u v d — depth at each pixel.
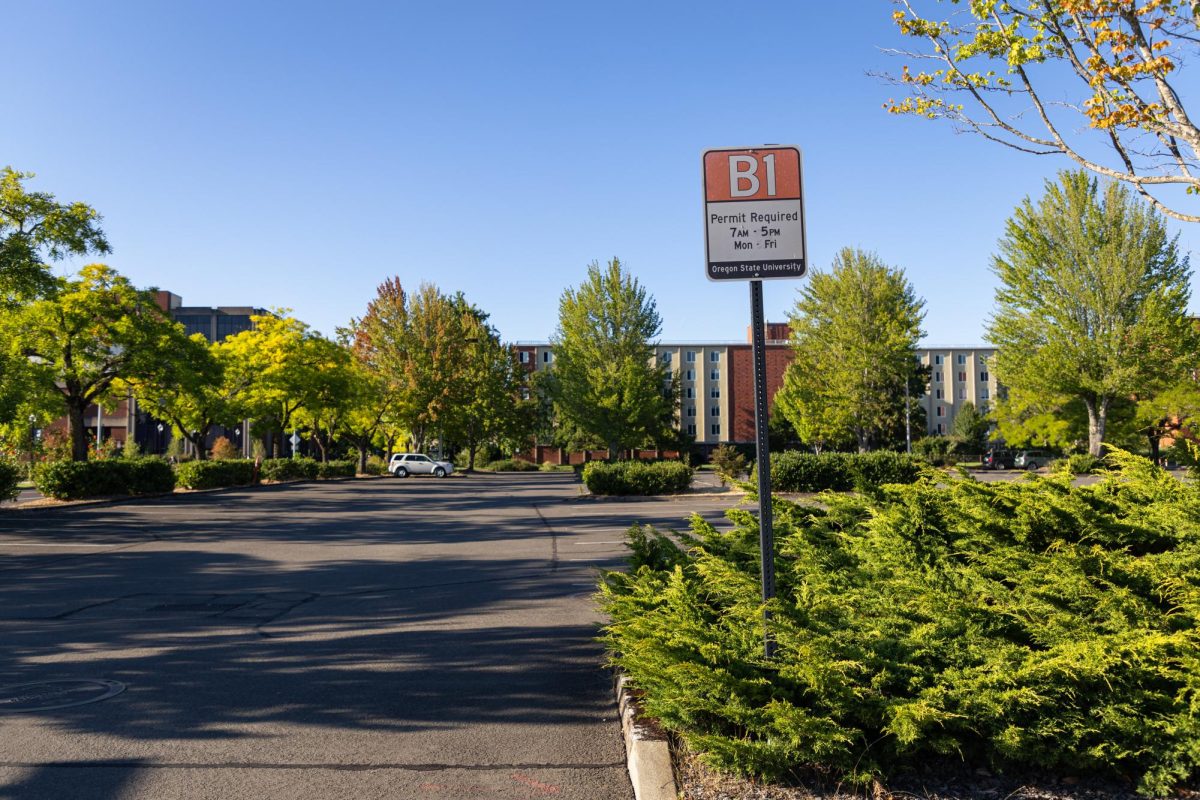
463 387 62.25
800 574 5.76
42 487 26.67
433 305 61.88
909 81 9.34
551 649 7.44
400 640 7.87
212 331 109.62
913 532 5.51
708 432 87.44
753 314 4.59
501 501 29.02
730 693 4.15
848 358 50.16
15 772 4.59
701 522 6.83
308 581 11.72
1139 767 3.86
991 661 3.98
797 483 26.56
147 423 75.62
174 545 16.20
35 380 23.81
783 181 4.55
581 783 4.42
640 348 54.66
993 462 56.72
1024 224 40.19
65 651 7.52
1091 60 8.11
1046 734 3.78
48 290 22.59
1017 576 4.75
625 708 5.22
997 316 41.84
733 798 3.87
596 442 58.41
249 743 5.05
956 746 3.80
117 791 4.33
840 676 3.92
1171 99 8.09
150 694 6.11
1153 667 3.78
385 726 5.36
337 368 45.19
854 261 50.44
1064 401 41.16
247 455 68.81
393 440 71.81
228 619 9.00
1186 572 4.49
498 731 5.25
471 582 11.44
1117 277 37.47
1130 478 5.64
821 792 3.89
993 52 8.85
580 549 14.86
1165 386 36.41
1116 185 38.16
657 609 5.44
